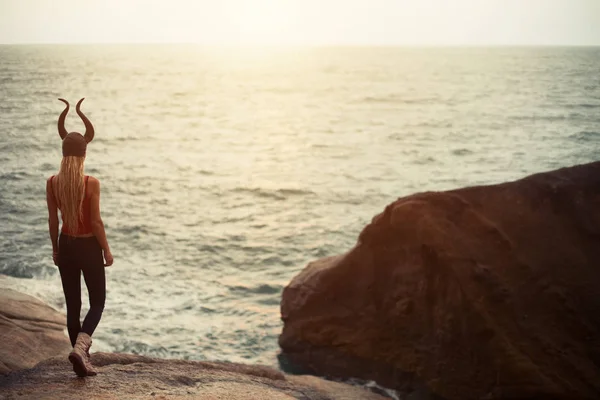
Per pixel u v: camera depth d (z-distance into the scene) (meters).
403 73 60.72
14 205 14.02
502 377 6.05
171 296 9.33
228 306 8.98
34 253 11.16
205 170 18.72
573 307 6.54
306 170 19.06
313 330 7.40
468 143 23.88
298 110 35.09
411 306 6.83
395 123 29.53
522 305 6.51
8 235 12.06
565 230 7.14
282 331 7.90
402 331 6.82
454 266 6.64
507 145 23.28
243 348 7.70
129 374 4.47
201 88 45.16
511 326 6.32
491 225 6.97
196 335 8.03
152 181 17.03
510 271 6.69
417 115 32.09
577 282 6.75
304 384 6.29
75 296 3.93
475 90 42.91
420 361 6.58
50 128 23.53
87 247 3.84
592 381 6.02
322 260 8.57
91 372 4.32
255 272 10.45
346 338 7.14
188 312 8.75
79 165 3.81
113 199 15.01
